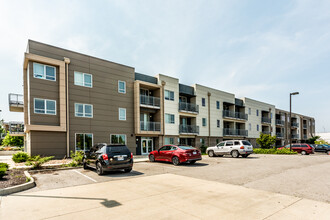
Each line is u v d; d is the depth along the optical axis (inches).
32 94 662.5
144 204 226.4
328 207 214.7
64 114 711.1
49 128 673.6
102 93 832.3
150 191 281.9
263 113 1845.5
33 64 673.0
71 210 209.5
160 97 1007.6
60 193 275.1
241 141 759.7
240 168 484.7
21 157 624.1
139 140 959.6
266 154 992.2
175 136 1064.8
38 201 240.8
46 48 703.7
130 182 341.7
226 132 1368.1
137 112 909.8
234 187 303.6
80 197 255.1
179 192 276.1
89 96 793.6
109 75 862.5
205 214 196.2
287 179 357.1
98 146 451.5
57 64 712.4
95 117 802.2
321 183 325.4
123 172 441.4
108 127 836.0
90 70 806.5
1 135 2117.4
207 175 401.4
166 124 1027.3
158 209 210.5
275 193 269.6
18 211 207.8
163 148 607.2
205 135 1234.6
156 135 992.2
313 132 2561.5
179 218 186.9
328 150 1187.3
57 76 721.0
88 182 343.6
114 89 872.3
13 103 821.9
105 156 403.2
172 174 416.2
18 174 399.2
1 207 220.4
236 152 753.0
